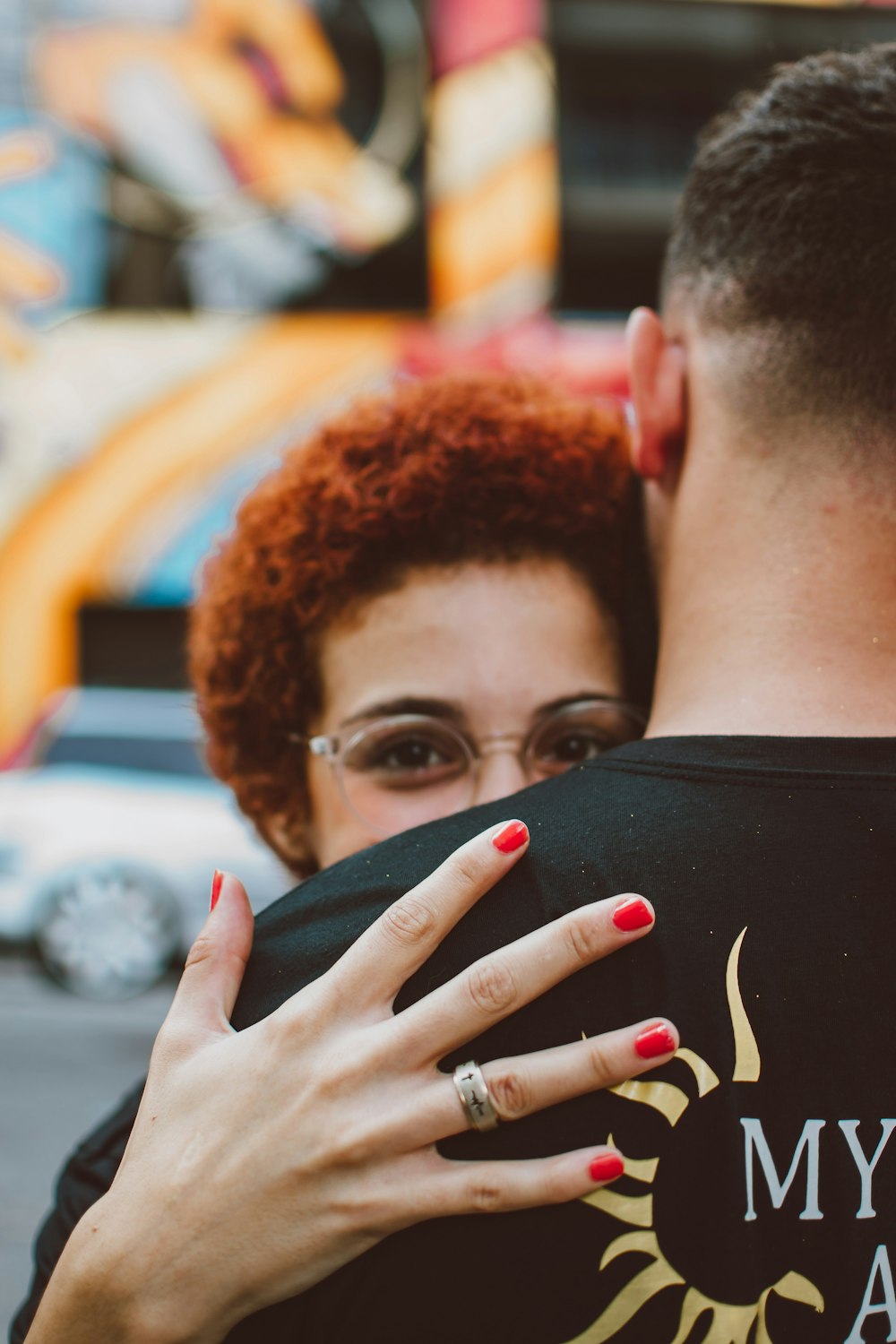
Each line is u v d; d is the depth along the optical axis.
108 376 8.60
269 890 5.89
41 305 8.54
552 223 8.79
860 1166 0.61
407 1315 0.62
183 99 8.53
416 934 0.67
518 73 8.78
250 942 0.76
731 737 0.72
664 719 0.81
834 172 0.77
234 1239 0.64
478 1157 0.63
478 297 8.72
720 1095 0.61
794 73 0.83
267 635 1.22
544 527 1.16
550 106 8.81
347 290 8.70
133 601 8.64
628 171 8.95
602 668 1.18
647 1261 0.60
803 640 0.74
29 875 5.89
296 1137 0.64
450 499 1.14
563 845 0.69
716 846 0.67
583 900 0.66
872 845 0.67
